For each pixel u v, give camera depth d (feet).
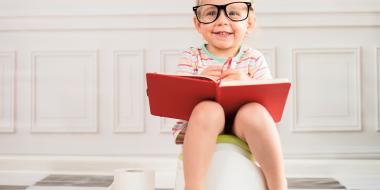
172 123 6.86
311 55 6.86
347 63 6.85
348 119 6.82
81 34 7.01
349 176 6.33
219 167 3.34
